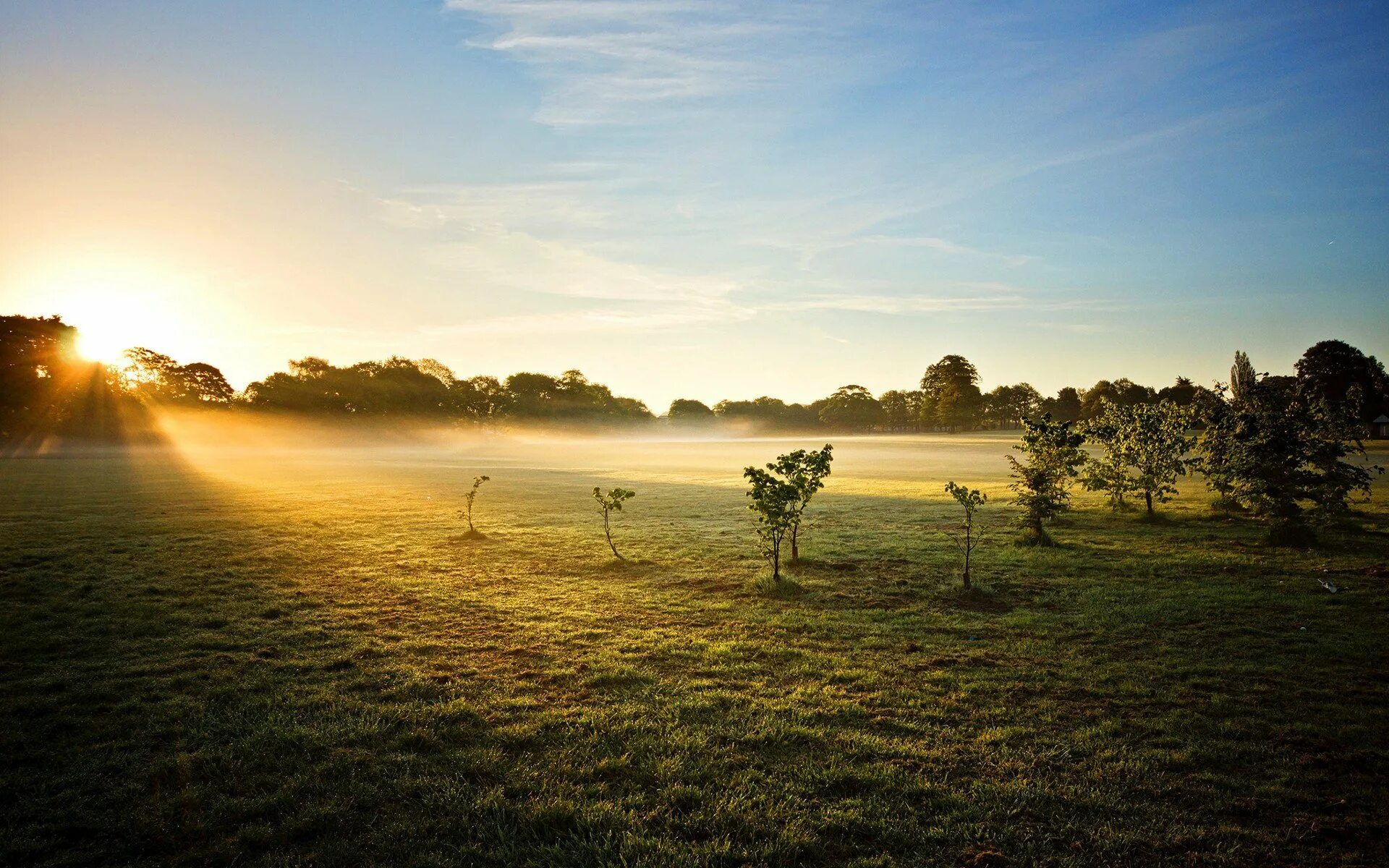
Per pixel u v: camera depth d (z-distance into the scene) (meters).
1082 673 6.16
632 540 14.10
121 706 5.41
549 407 123.62
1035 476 13.42
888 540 13.70
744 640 7.27
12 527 14.73
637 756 4.64
